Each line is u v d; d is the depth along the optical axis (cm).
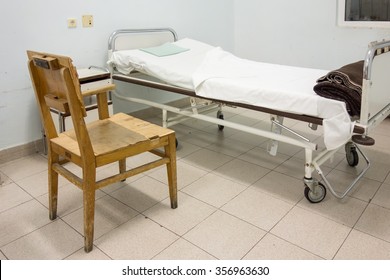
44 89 173
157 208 205
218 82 220
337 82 174
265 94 197
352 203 206
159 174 245
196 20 380
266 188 225
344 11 327
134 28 325
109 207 206
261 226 186
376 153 268
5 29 250
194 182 234
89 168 159
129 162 265
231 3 414
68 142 178
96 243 175
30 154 282
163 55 288
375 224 186
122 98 312
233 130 328
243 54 429
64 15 277
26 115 275
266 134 212
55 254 168
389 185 223
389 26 307
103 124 198
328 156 208
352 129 171
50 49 276
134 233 183
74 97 147
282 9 378
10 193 224
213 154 278
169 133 187
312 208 202
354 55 341
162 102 375
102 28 303
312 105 179
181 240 177
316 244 172
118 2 308
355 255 164
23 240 179
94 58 305
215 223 190
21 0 253
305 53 375
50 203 192
